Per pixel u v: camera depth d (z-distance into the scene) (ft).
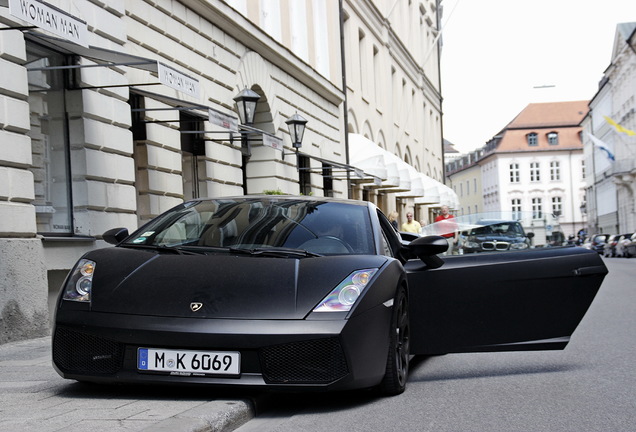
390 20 116.37
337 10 83.20
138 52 37.04
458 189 443.73
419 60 145.38
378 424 14.40
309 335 14.39
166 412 13.74
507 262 19.63
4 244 25.58
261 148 57.67
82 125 31.86
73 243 30.58
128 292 15.01
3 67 26.32
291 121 57.72
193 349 14.37
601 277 20.02
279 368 14.46
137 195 37.83
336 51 81.66
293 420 14.74
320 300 14.98
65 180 31.60
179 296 14.84
